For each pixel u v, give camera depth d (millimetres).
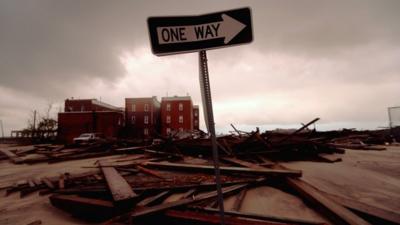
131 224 3021
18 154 17375
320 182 5824
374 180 6078
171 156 11938
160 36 1919
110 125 41750
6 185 6770
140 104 47094
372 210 3178
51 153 16234
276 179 5609
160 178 6555
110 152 15641
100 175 6996
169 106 49781
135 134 46000
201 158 12023
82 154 15102
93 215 3713
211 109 1934
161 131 49438
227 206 4016
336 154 12203
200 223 2898
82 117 41438
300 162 9781
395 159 10383
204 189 5113
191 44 1933
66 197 4133
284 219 3016
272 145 11094
